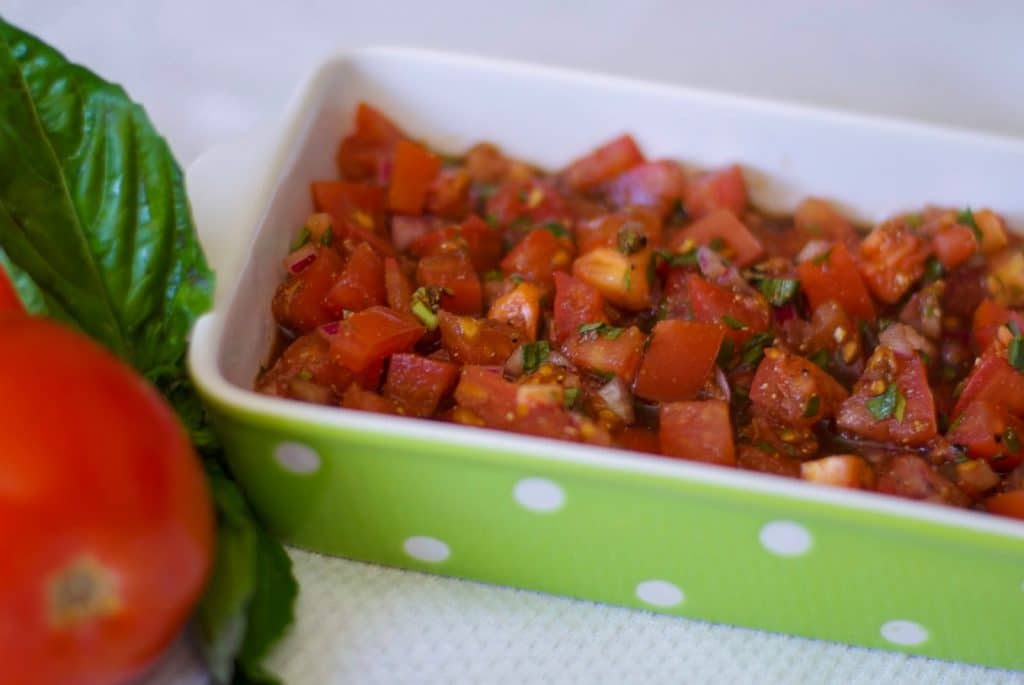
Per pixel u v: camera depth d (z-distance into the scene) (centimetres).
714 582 41
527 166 52
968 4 62
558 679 42
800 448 45
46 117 42
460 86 51
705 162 51
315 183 49
